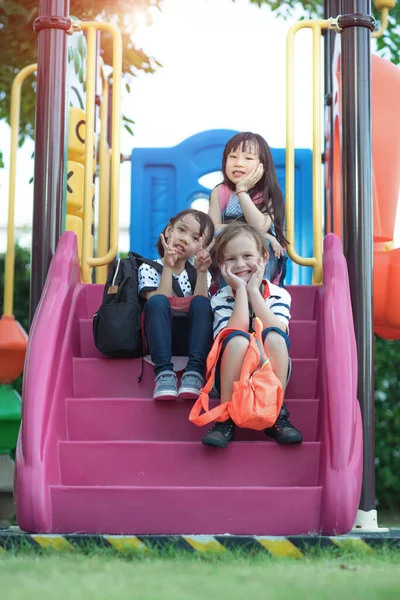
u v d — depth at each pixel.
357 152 3.91
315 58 4.20
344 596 1.98
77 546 2.75
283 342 3.25
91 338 3.78
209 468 3.20
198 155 6.32
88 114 4.26
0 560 2.54
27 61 6.98
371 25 4.03
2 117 7.46
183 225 3.80
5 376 5.57
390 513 6.93
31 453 3.06
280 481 3.17
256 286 3.41
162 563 2.50
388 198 4.91
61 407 3.36
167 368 3.40
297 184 6.12
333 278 3.63
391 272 4.81
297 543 2.74
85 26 4.25
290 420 3.39
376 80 5.02
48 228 3.96
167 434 3.38
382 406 6.98
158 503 3.02
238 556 2.64
